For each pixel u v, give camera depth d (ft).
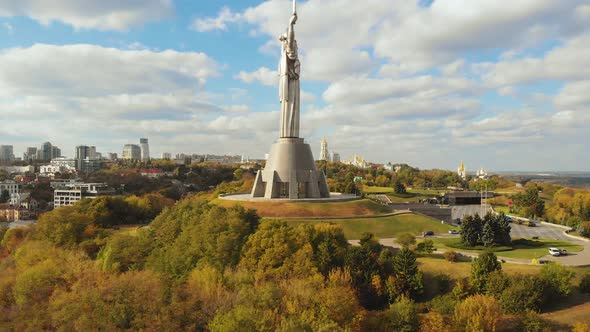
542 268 205.77
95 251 301.02
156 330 176.35
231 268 215.92
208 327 175.11
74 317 192.95
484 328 168.45
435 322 172.45
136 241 267.80
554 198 643.86
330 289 179.73
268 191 375.86
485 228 291.17
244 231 236.84
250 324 160.76
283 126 391.24
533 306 184.24
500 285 192.54
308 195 386.73
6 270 275.59
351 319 173.99
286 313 172.76
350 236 305.32
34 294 227.40
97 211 392.88
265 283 193.67
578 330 164.76
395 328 176.86
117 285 202.18
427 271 220.84
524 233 394.52
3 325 211.20
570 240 350.02
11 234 360.48
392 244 286.05
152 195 504.43
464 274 216.33
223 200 373.40
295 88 388.16
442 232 341.82
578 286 207.62
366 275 204.33
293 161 379.96
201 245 232.94
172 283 215.31
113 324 185.16
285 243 218.79
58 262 254.88
